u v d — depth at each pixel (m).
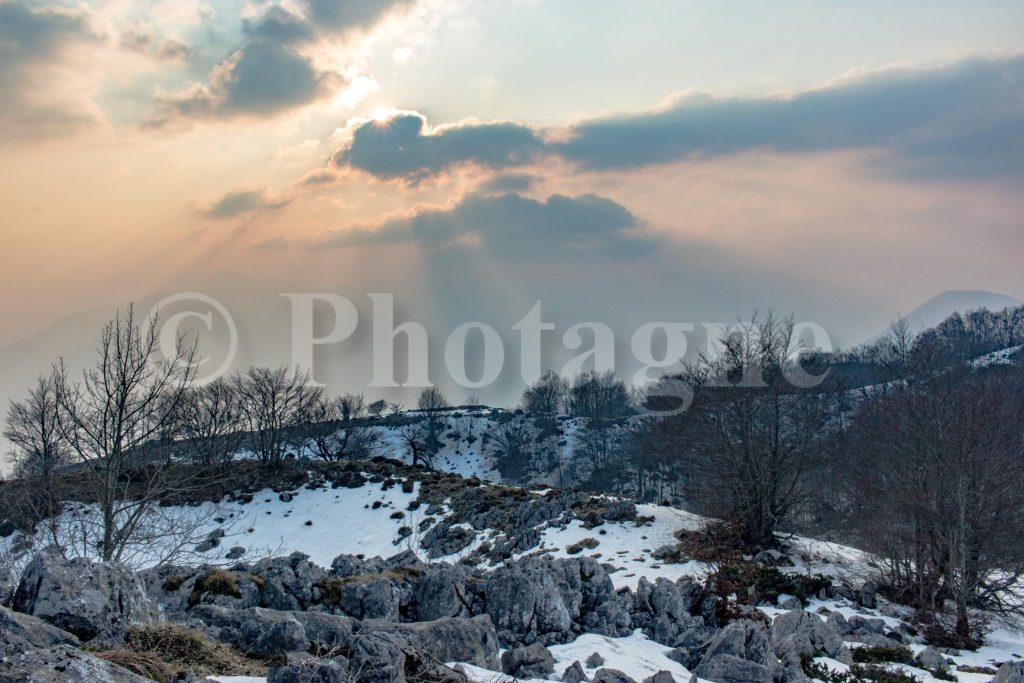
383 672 9.01
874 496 39.03
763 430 44.22
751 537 42.56
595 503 51.25
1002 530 32.16
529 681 12.33
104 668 6.80
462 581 18.06
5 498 18.31
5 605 9.08
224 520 56.09
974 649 27.61
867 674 19.80
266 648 10.37
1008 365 59.03
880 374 59.62
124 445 17.14
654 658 17.25
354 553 51.00
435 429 122.69
